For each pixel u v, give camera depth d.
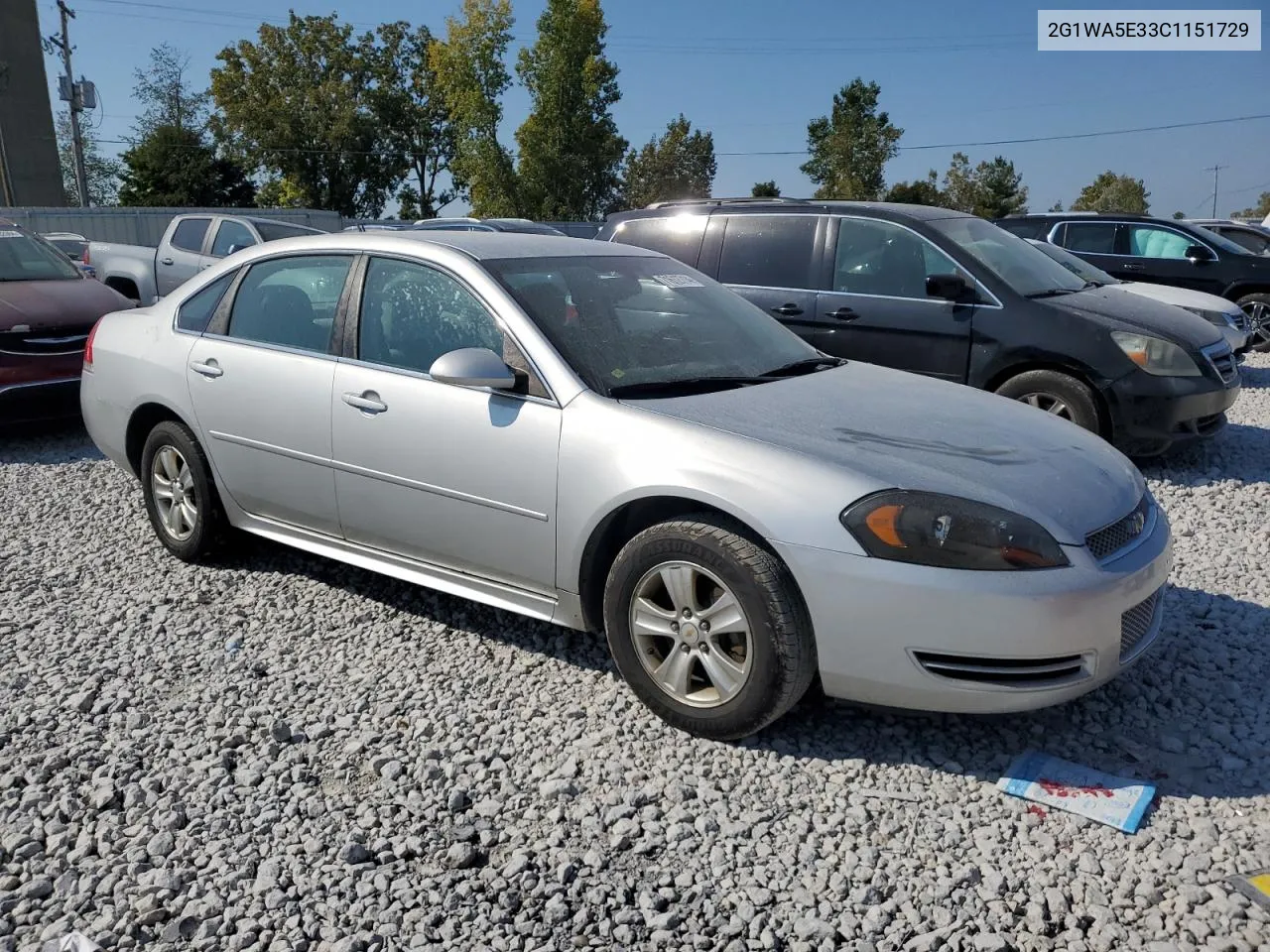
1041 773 3.20
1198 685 3.78
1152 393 6.55
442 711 3.65
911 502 3.10
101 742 3.48
